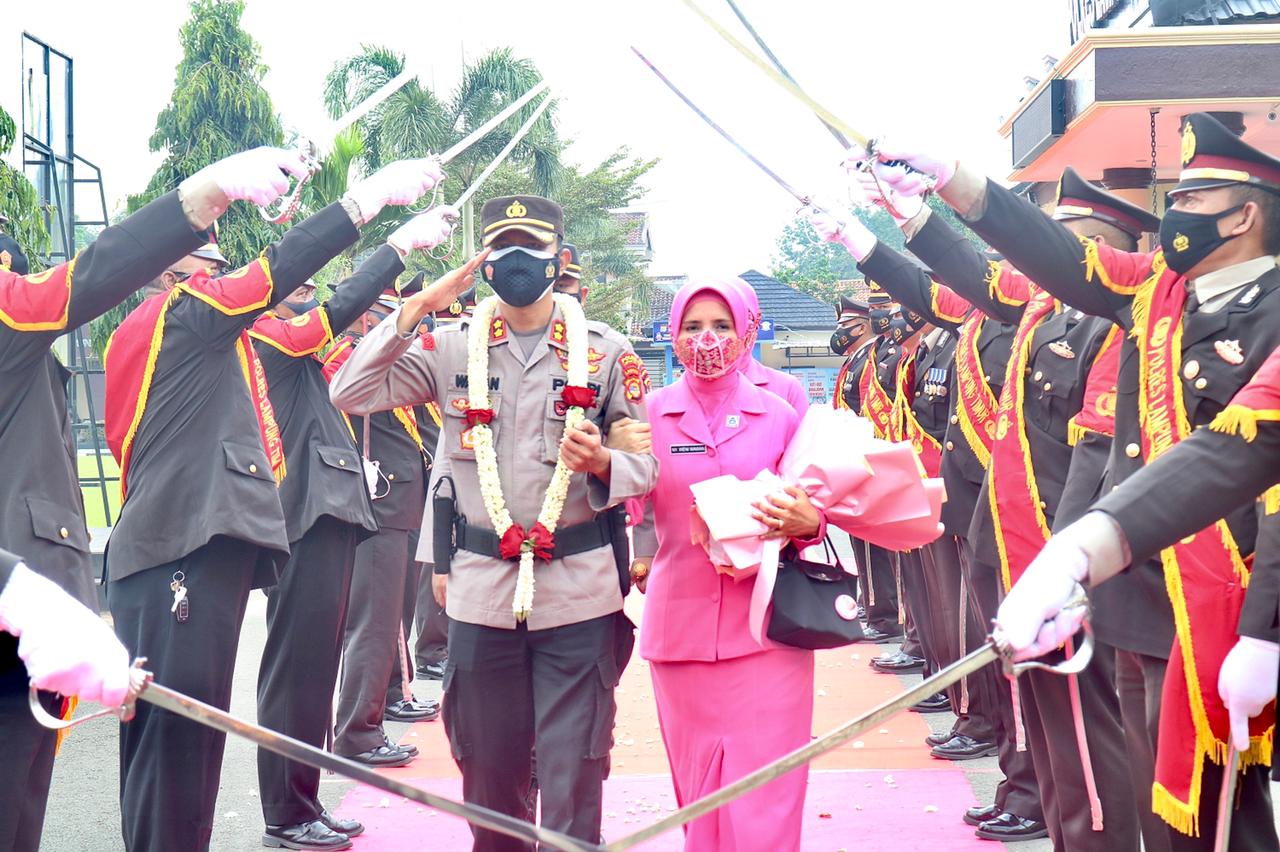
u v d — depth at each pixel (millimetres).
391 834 5824
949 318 5914
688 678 4371
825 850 5418
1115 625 3785
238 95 34344
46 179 17984
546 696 4262
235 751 7312
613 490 4148
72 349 17109
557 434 4336
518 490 4305
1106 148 11398
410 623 8258
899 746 7109
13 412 3736
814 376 44219
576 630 4250
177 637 4426
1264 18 10430
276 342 5695
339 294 5691
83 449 23391
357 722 6895
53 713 3590
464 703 4316
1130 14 12375
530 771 4422
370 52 28469
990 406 5895
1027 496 4902
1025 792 5527
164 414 4523
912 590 8016
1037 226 3848
